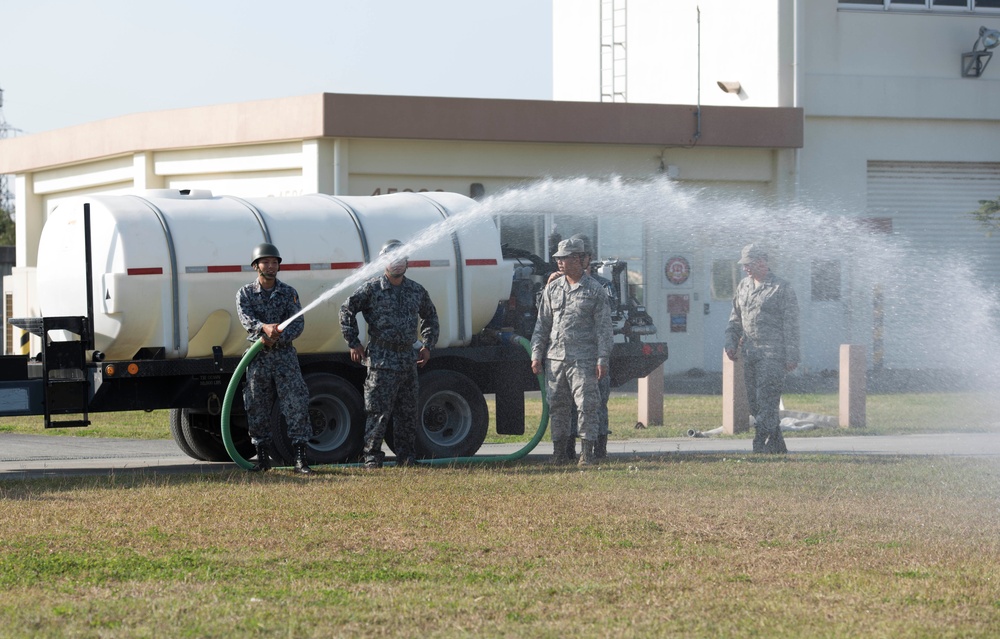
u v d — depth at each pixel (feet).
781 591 21.91
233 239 40.22
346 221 42.19
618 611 20.54
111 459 45.29
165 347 39.40
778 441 44.52
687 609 20.65
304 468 37.78
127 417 62.80
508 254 47.75
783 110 85.76
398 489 33.83
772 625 19.63
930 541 26.48
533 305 46.85
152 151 87.45
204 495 32.71
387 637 18.98
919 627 19.48
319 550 25.46
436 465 40.42
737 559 24.64
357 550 25.49
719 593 21.76
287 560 24.50
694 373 85.71
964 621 19.92
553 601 21.25
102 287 38.91
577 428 42.98
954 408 66.90
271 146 80.69
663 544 26.14
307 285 41.11
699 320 86.28
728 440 52.16
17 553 25.11
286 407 38.24
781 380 44.39
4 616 20.06
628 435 54.03
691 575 23.24
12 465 42.75
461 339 43.55
